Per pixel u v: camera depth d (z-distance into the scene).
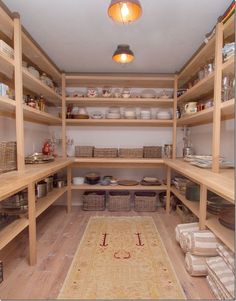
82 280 1.56
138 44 2.16
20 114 1.70
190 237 1.66
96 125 3.31
